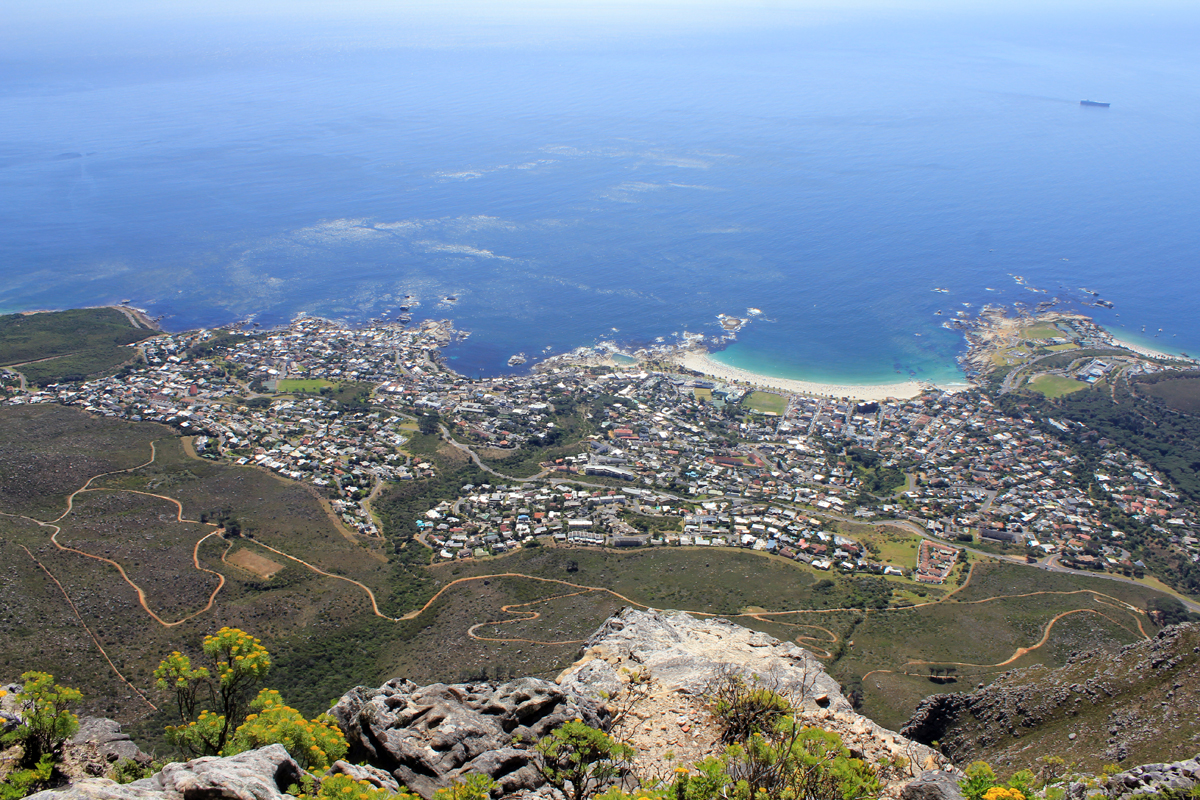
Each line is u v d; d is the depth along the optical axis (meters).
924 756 23.08
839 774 19.38
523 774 20.47
